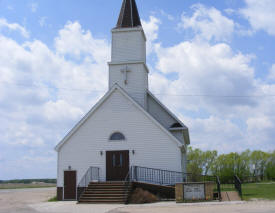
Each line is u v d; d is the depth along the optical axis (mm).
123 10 29812
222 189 26000
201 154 51062
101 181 22875
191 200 18250
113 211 15414
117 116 24156
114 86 24438
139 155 23312
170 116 27344
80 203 19859
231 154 51344
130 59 28031
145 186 21453
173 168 22641
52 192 36969
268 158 53062
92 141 24047
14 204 20984
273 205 15227
